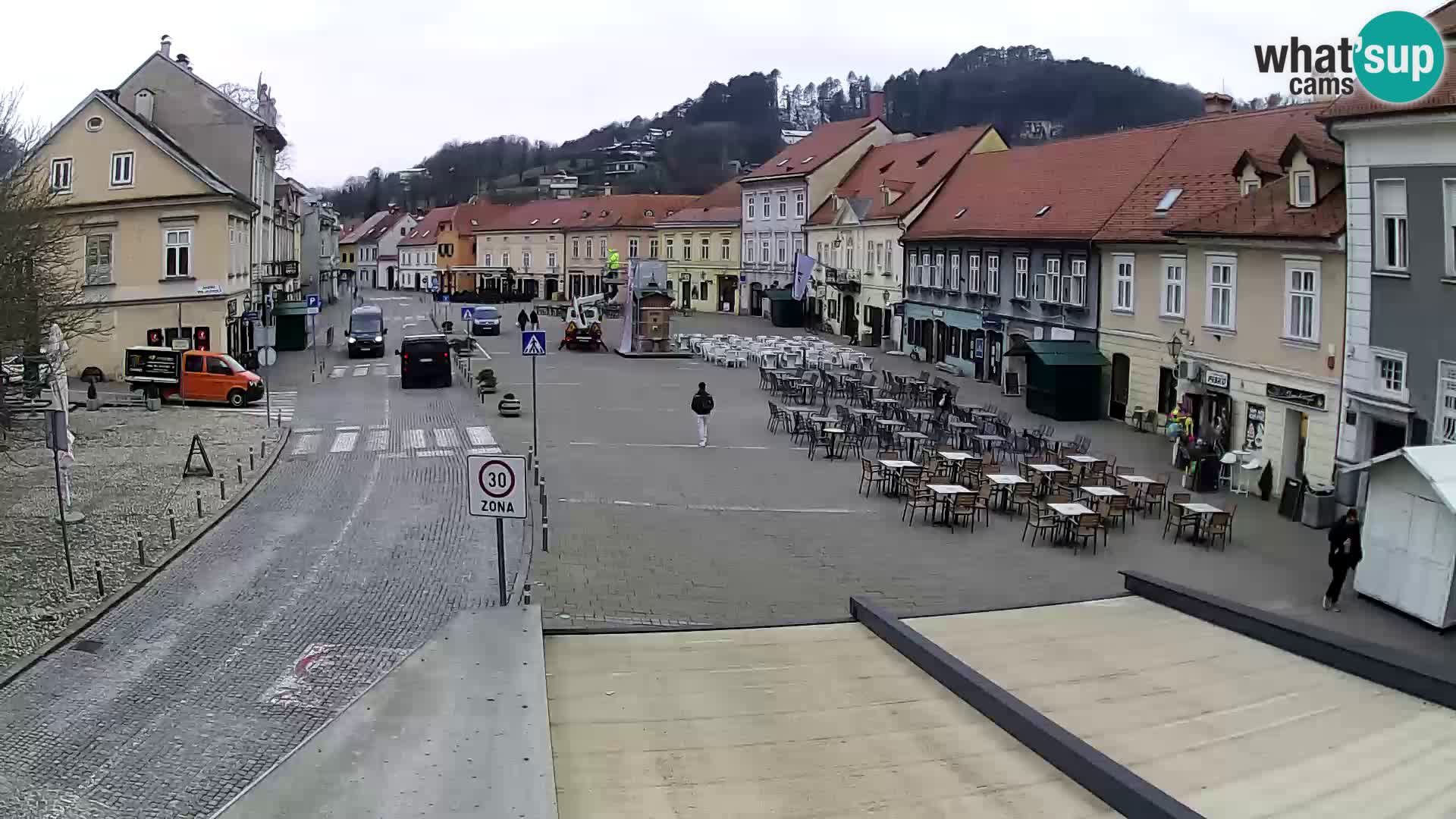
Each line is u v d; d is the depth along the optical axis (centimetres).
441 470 2781
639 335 5759
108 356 4662
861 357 4875
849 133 7869
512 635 968
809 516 2342
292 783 686
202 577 1847
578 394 4253
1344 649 1024
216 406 3956
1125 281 3622
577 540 2105
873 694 934
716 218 9138
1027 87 14050
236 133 5431
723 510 2383
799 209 7862
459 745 740
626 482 2652
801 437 3322
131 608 1678
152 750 1191
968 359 4950
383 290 14088
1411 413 2159
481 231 12462
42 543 2028
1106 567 1975
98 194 4609
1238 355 2842
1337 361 2441
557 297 11356
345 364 5419
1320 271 2494
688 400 4112
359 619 1636
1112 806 692
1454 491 1571
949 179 5850
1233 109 4462
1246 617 1157
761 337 5828
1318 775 756
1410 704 924
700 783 740
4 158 2938
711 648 1074
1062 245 4034
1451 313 2066
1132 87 12925
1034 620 1224
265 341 3459
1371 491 1777
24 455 2933
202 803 1074
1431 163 2095
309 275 10362
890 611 1234
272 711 1298
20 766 1148
